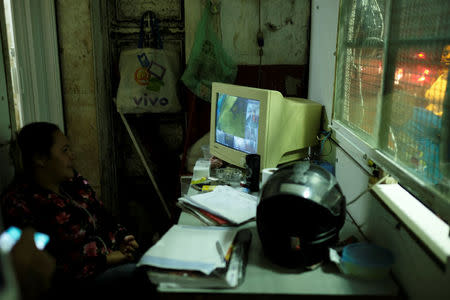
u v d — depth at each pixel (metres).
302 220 1.30
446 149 1.02
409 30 1.23
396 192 1.38
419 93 1.17
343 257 1.28
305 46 3.04
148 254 1.33
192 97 3.01
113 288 1.61
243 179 2.18
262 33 3.02
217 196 1.87
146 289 1.60
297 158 2.38
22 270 1.12
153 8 3.08
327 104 2.34
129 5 3.08
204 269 1.22
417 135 1.17
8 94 1.66
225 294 1.17
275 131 2.13
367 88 1.61
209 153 2.74
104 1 2.88
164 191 3.30
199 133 3.02
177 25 3.12
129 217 3.32
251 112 2.16
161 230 3.25
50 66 2.64
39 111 2.58
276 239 1.30
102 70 2.85
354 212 1.74
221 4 2.98
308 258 1.29
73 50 2.70
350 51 1.86
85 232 1.71
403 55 1.27
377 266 1.22
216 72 2.97
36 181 1.60
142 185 3.39
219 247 1.38
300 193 1.29
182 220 1.69
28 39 2.47
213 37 2.94
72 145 2.84
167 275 1.23
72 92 2.76
